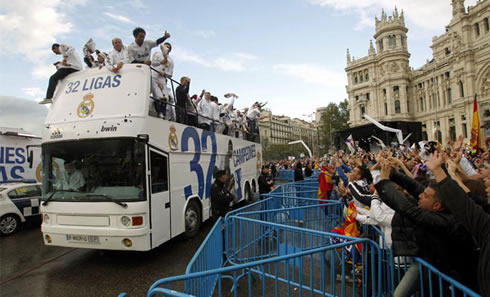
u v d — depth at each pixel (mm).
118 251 6793
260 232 4695
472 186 3227
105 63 6312
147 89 6008
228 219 4984
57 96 6395
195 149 8062
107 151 5641
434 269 2637
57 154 5934
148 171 5723
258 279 4719
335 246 3277
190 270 2783
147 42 7312
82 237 5527
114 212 5398
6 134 10297
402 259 3730
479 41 58000
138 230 5367
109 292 4734
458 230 2734
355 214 4363
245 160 12578
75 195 5641
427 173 5789
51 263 6141
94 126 5770
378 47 81625
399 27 77500
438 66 68875
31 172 11031
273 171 24500
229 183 10469
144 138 5578
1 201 8391
